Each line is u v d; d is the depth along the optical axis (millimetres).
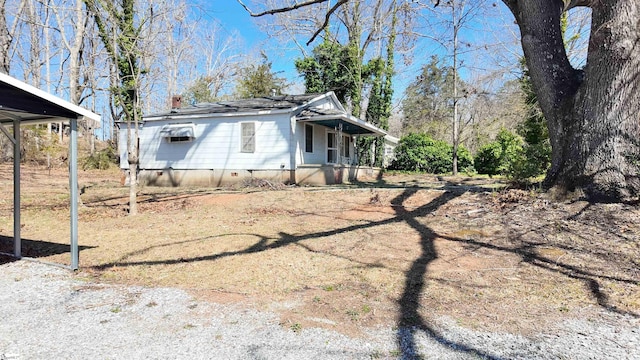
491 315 3029
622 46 5648
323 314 3057
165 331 2758
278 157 12891
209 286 3764
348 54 21406
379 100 22031
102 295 3537
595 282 3689
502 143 19062
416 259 4617
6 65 17438
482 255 4715
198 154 13898
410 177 17781
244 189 11602
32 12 18578
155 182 14391
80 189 11852
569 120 6398
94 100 27078
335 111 14273
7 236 6320
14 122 4992
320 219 7242
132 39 8969
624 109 5777
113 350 2475
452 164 20625
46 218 7828
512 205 6629
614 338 2615
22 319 2986
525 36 6844
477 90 23016
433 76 28141
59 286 3807
